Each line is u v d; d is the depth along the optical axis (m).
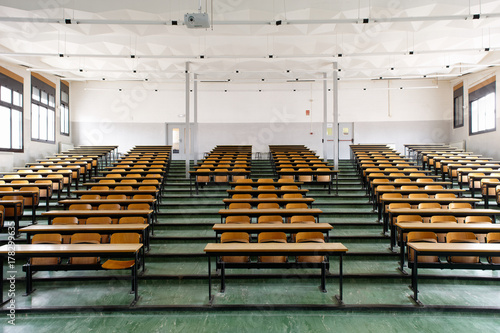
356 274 4.42
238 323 3.51
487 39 9.09
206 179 8.35
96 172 10.47
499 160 11.01
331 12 7.39
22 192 6.01
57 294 4.09
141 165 10.30
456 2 6.88
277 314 3.69
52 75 12.85
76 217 5.02
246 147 13.70
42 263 4.17
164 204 7.36
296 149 13.36
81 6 6.97
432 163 10.27
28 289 4.07
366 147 13.04
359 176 10.12
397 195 6.24
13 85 10.46
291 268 4.39
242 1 7.11
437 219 4.98
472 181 7.40
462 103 13.54
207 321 3.55
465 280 4.33
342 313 3.70
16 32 8.27
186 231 6.12
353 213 6.75
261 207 5.82
